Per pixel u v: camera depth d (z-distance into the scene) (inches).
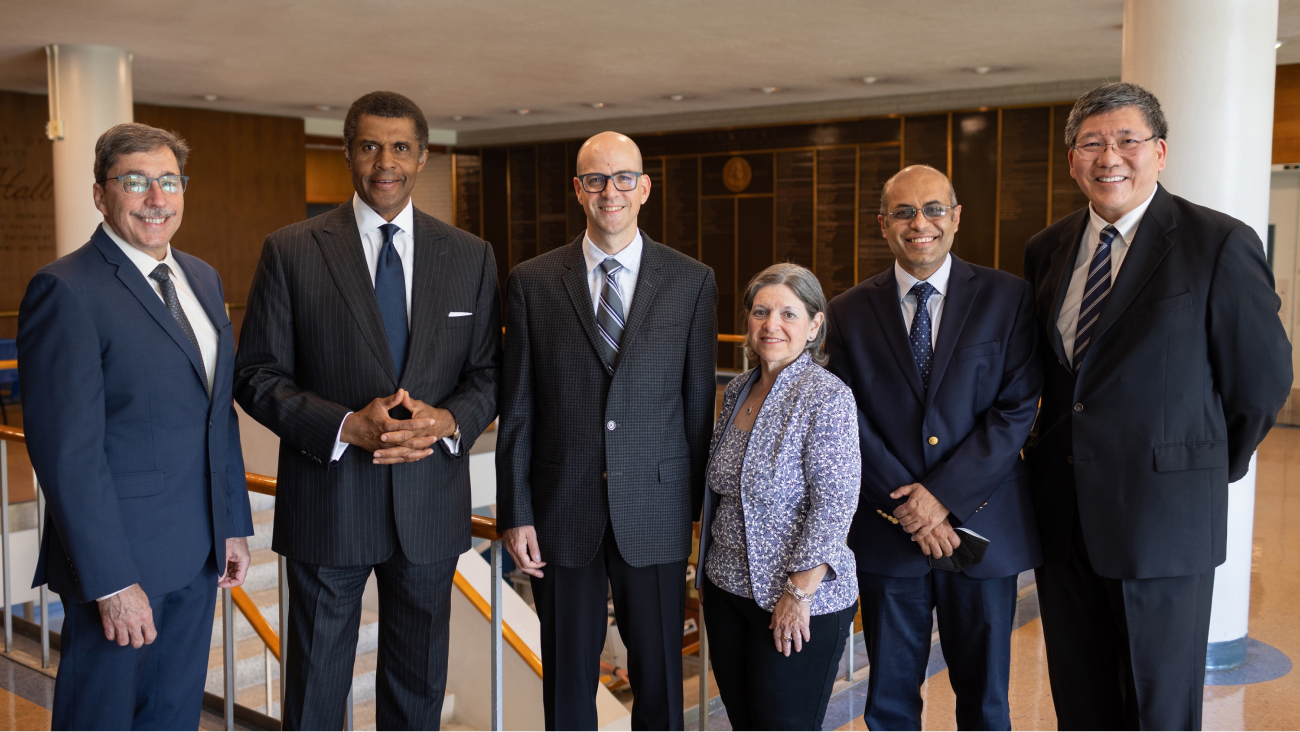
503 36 277.9
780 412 84.1
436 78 349.1
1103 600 90.8
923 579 92.7
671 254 90.4
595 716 89.5
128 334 77.8
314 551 83.2
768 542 83.0
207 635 85.4
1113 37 281.6
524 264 92.2
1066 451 89.6
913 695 94.5
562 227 483.8
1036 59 315.6
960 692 93.4
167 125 409.1
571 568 87.4
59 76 283.1
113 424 77.8
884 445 92.0
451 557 87.0
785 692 81.8
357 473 83.3
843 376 96.4
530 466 90.4
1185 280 83.4
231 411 87.7
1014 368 90.7
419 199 537.3
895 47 296.8
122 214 78.0
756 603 82.7
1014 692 140.3
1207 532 84.4
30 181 373.7
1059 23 264.4
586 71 335.9
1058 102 359.3
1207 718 129.0
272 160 442.3
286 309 85.0
